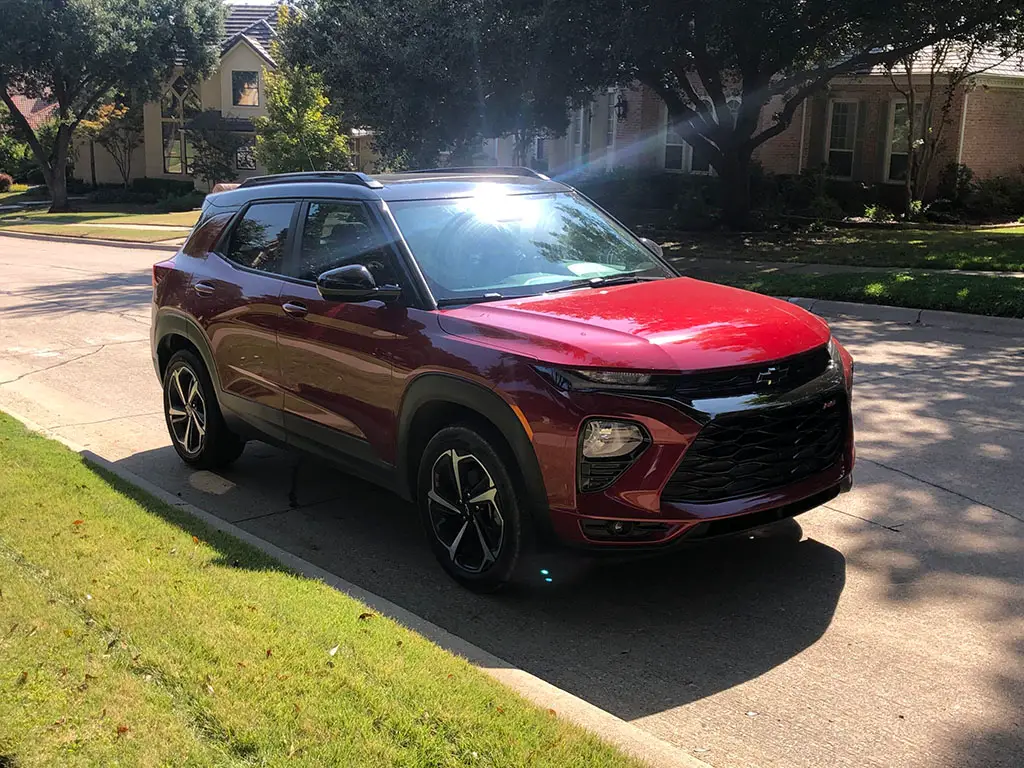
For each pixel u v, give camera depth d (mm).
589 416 3984
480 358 4328
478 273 5004
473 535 4629
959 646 3973
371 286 4762
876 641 4035
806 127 25797
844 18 16562
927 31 17719
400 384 4727
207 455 6555
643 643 4117
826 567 4750
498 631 4270
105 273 19688
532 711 3260
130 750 2951
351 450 5203
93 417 8094
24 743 2969
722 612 4355
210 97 45219
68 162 51875
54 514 5078
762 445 4188
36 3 39219
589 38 16234
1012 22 17172
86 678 3355
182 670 3426
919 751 3273
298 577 4441
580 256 5363
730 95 25609
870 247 17531
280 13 21453
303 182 5875
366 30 17641
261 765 2906
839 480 4488
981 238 18609
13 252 25547
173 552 4590
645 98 28984
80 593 4051
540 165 32906
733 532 4145
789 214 24094
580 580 4738
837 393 4453
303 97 29250
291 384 5520
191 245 6680
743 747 3326
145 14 41562
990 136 23906
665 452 3979
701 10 16234
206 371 6422
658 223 23719
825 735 3387
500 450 4328
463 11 16734
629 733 3244
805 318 4734
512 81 17297
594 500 4027
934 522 5250
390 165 20078
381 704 3234
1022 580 4547
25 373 9805
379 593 4695
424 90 17828
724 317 4508
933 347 9586
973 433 6754
